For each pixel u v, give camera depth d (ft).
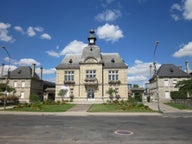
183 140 30.04
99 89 149.38
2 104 129.49
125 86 150.10
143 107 94.58
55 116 67.15
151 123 48.78
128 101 134.41
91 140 29.78
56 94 153.48
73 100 150.20
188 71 177.99
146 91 215.72
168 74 164.25
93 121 52.65
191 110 95.96
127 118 61.00
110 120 55.16
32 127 41.73
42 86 210.38
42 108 94.53
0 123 47.93
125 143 28.09
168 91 161.68
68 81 152.76
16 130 37.96
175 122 50.96
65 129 39.34
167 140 29.99
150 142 28.73
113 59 159.02
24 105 102.37
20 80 180.04
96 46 160.45
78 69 155.63
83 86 151.23
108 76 152.87
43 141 28.99
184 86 127.44
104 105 113.50
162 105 125.18
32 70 187.93
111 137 31.96
